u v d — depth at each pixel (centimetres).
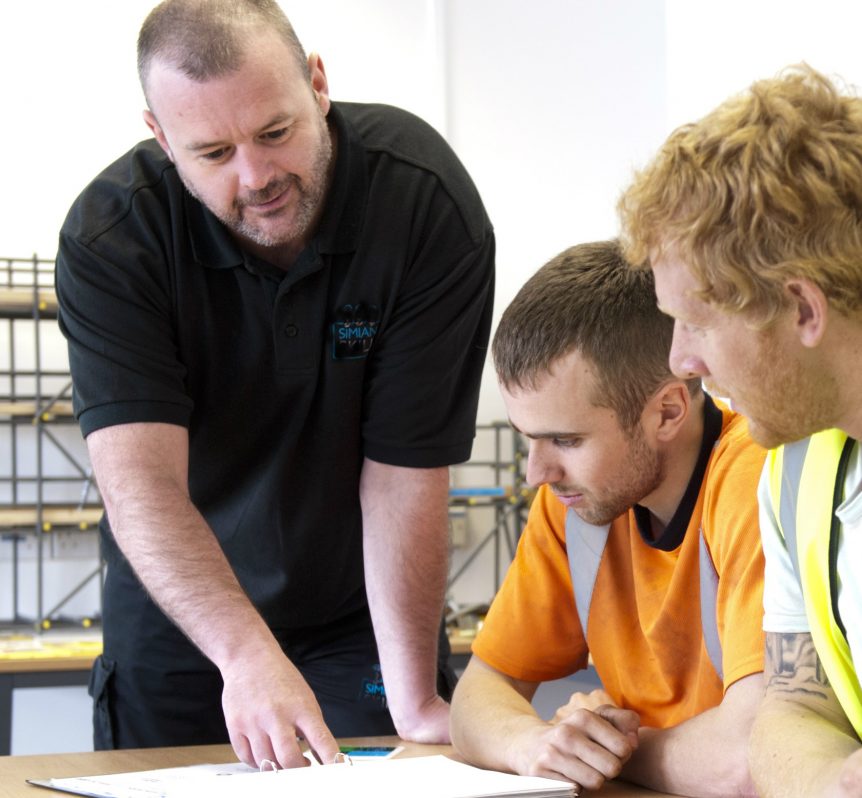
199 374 174
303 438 182
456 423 183
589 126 515
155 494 155
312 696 133
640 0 520
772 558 111
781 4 313
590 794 120
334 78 497
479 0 509
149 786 114
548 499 149
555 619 149
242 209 153
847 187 86
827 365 89
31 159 468
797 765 99
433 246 174
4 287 456
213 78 144
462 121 507
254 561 192
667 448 128
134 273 162
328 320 173
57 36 471
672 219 90
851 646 101
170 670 194
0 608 459
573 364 123
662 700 136
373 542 179
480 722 138
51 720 454
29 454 468
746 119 89
